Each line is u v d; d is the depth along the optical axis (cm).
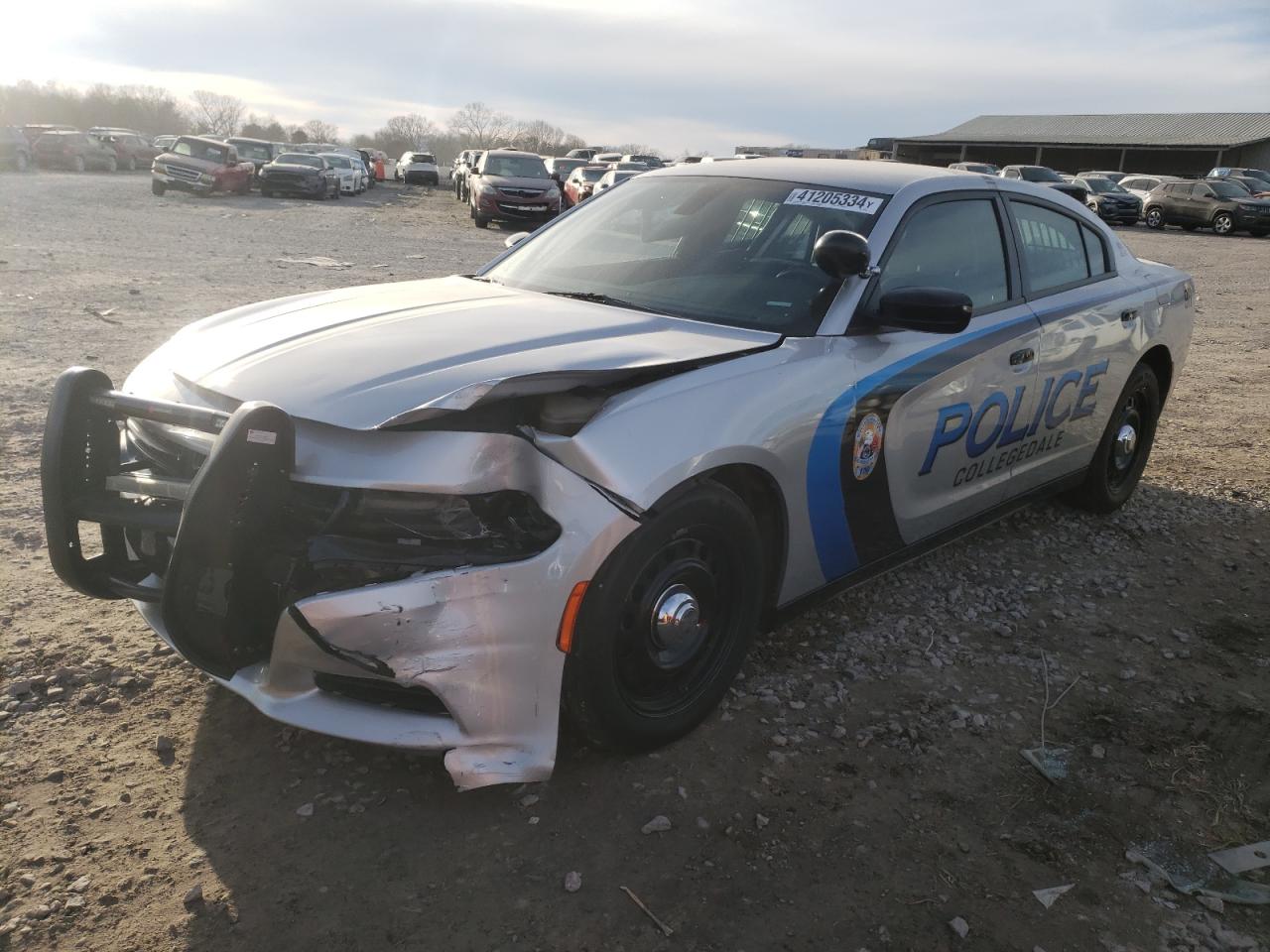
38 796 252
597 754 285
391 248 1675
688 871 243
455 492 234
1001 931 231
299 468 238
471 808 259
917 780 284
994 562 446
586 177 2897
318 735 283
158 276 1156
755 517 310
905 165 407
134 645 325
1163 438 686
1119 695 339
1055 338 411
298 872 233
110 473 274
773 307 325
